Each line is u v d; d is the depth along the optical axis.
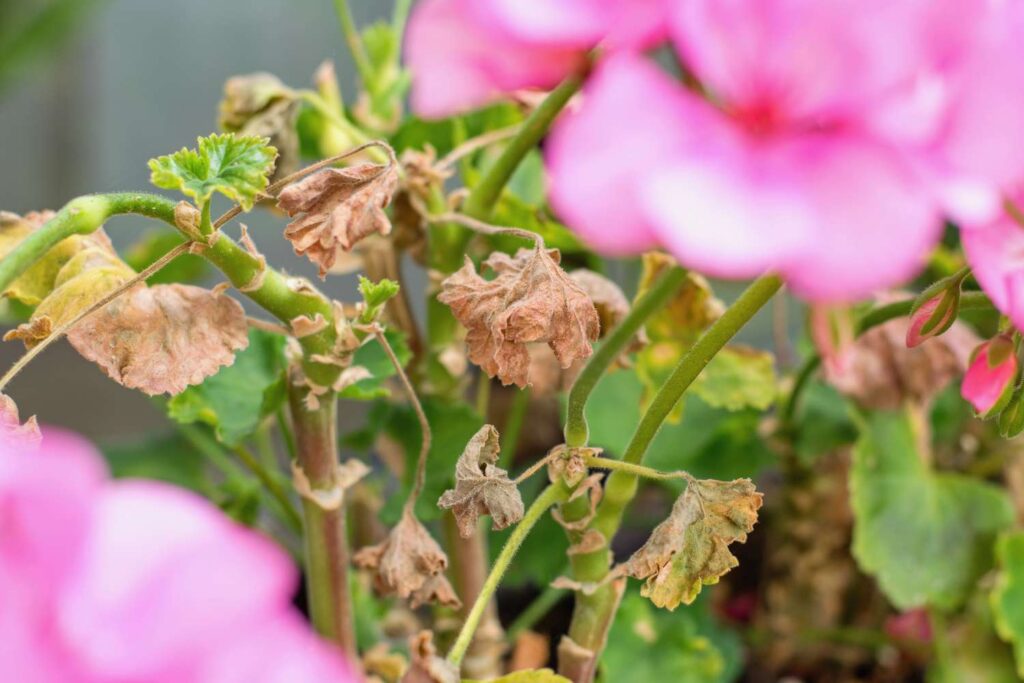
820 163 0.37
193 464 0.69
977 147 0.37
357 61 0.64
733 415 0.65
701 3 0.37
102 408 1.03
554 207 0.37
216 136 0.44
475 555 0.57
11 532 0.35
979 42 0.37
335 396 0.50
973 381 0.45
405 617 0.65
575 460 0.47
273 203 0.52
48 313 0.47
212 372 0.46
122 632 0.35
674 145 0.37
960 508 0.65
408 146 0.61
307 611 0.66
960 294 0.46
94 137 1.34
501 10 0.37
